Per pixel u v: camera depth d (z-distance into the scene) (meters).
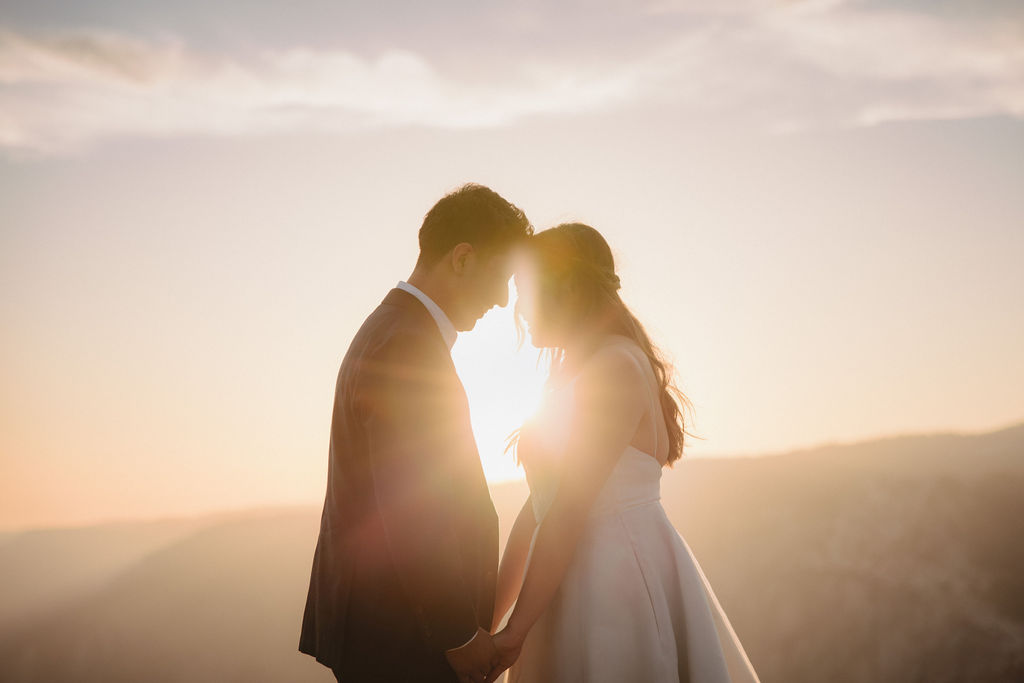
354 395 2.27
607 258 2.76
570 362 2.72
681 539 2.62
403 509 2.17
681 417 2.83
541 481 2.65
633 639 2.44
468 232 2.44
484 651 2.28
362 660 2.29
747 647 15.27
